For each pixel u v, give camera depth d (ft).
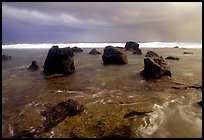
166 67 79.25
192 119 43.86
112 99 54.39
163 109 48.37
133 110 46.75
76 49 194.90
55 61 87.81
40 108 49.08
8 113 46.62
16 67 104.17
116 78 78.07
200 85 66.39
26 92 61.67
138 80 74.43
